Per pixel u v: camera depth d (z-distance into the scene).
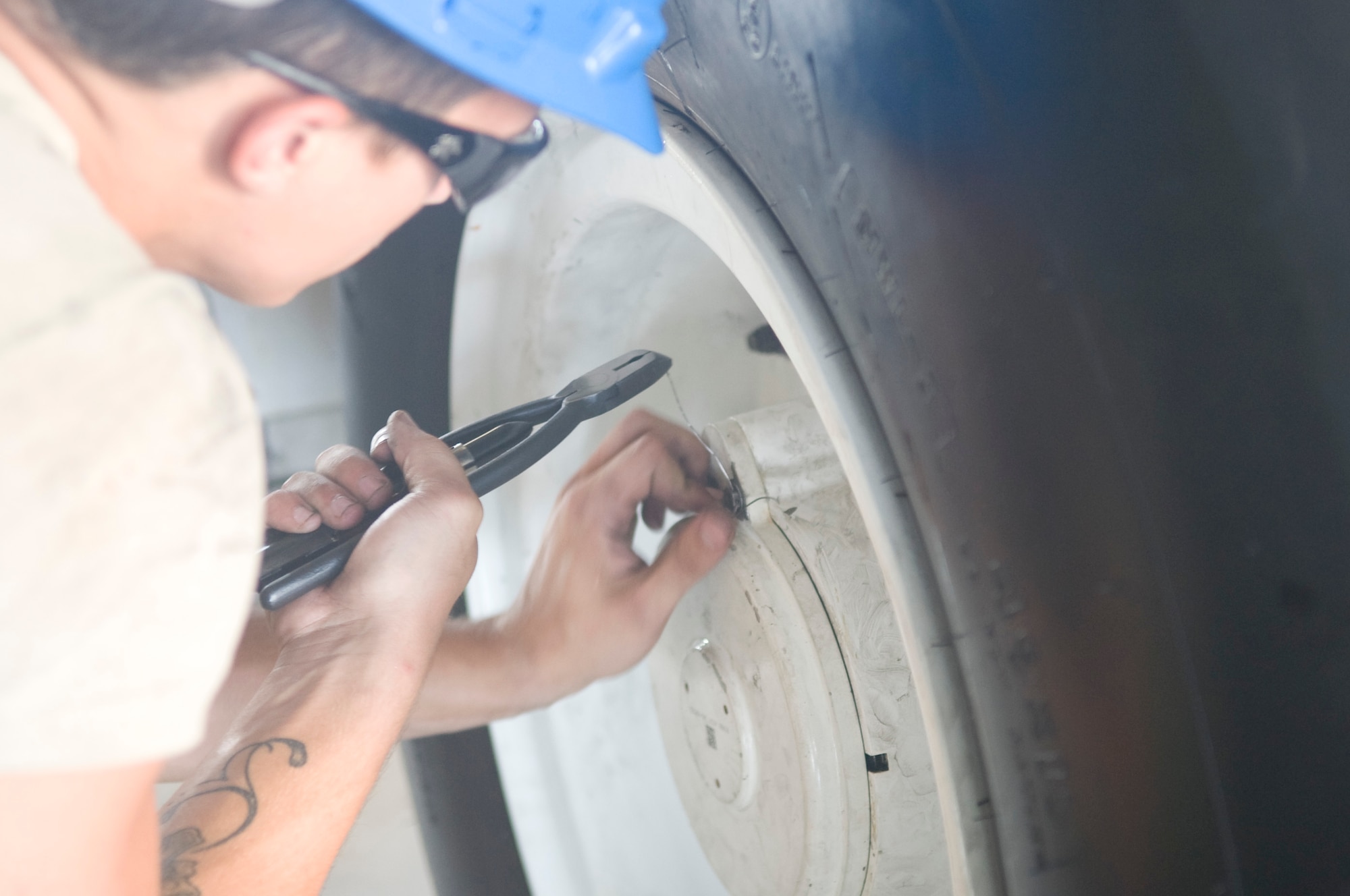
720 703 0.70
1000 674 0.42
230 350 0.26
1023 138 0.34
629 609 0.75
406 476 0.58
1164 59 0.30
